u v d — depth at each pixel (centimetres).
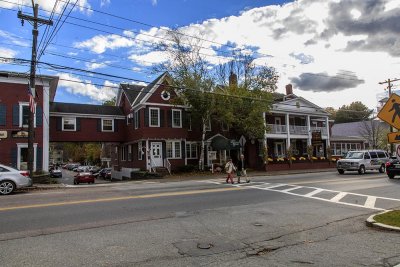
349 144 5631
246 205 1199
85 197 1400
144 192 1575
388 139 904
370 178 2353
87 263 591
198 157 3731
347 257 624
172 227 861
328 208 1149
